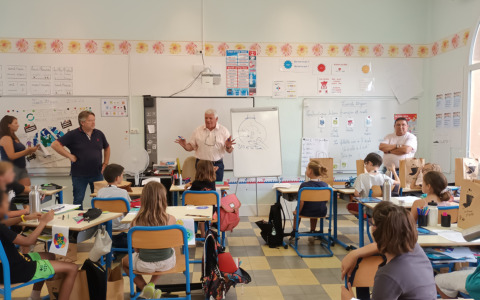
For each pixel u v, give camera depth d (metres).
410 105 5.68
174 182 4.67
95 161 4.50
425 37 5.66
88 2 5.25
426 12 5.64
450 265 2.58
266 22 5.49
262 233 4.14
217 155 4.98
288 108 5.57
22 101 5.19
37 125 5.21
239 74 5.48
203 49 5.41
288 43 5.52
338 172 5.66
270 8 5.49
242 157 5.29
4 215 2.10
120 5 5.30
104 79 5.30
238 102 5.50
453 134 5.10
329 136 5.63
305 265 3.51
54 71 5.22
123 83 5.34
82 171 4.46
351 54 5.60
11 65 5.16
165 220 2.37
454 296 2.10
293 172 5.63
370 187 3.81
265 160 5.31
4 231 2.06
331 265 3.51
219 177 5.00
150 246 2.24
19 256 2.11
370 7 5.59
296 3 5.51
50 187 4.19
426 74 5.67
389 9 5.60
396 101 5.68
